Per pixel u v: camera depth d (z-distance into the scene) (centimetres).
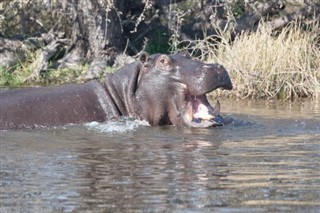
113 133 2844
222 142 2639
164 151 2470
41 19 5491
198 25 5347
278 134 2812
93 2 5006
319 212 1741
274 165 2234
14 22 5506
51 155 2414
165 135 2797
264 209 1767
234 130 2906
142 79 3083
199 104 3016
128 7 5441
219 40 5209
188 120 2988
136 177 2088
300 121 3162
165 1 5212
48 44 5194
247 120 3192
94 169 2194
